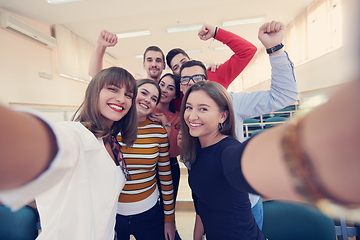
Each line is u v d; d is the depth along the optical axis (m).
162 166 1.15
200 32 1.47
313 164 0.16
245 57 1.38
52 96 3.68
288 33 4.36
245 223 0.67
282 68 1.02
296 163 0.18
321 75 3.47
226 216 0.69
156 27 4.29
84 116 0.71
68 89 4.17
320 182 0.16
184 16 3.90
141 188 1.03
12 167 0.26
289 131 0.20
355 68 0.11
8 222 1.05
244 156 0.26
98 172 0.59
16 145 0.27
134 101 0.84
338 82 0.13
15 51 2.93
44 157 0.29
